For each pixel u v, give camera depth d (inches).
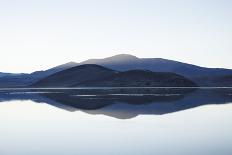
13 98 2578.7
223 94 3088.1
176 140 752.3
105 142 740.0
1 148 681.6
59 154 622.2
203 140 746.2
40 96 2933.1
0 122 1129.4
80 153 628.7
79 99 2317.9
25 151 650.2
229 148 649.6
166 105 1694.1
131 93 3521.2
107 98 2413.9
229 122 1048.2
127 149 660.7
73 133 875.4
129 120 1123.3
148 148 665.6
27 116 1296.8
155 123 1040.8
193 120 1103.0
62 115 1310.3
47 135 848.3
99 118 1192.8
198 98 2325.3
